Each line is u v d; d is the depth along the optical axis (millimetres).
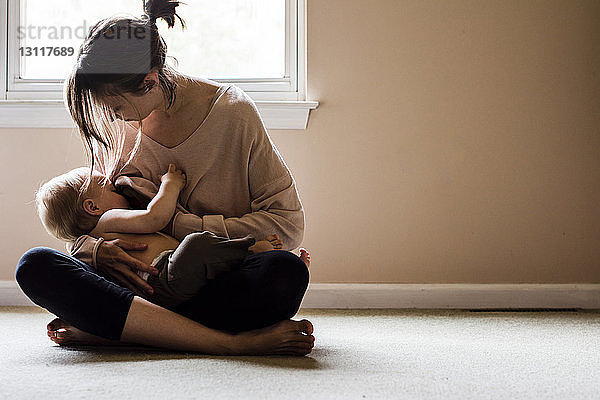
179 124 1784
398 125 2760
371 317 2438
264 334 1545
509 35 2775
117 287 1544
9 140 2746
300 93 2812
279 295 1528
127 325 1516
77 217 1704
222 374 1341
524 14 2779
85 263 1627
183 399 1152
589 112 2787
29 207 2746
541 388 1286
